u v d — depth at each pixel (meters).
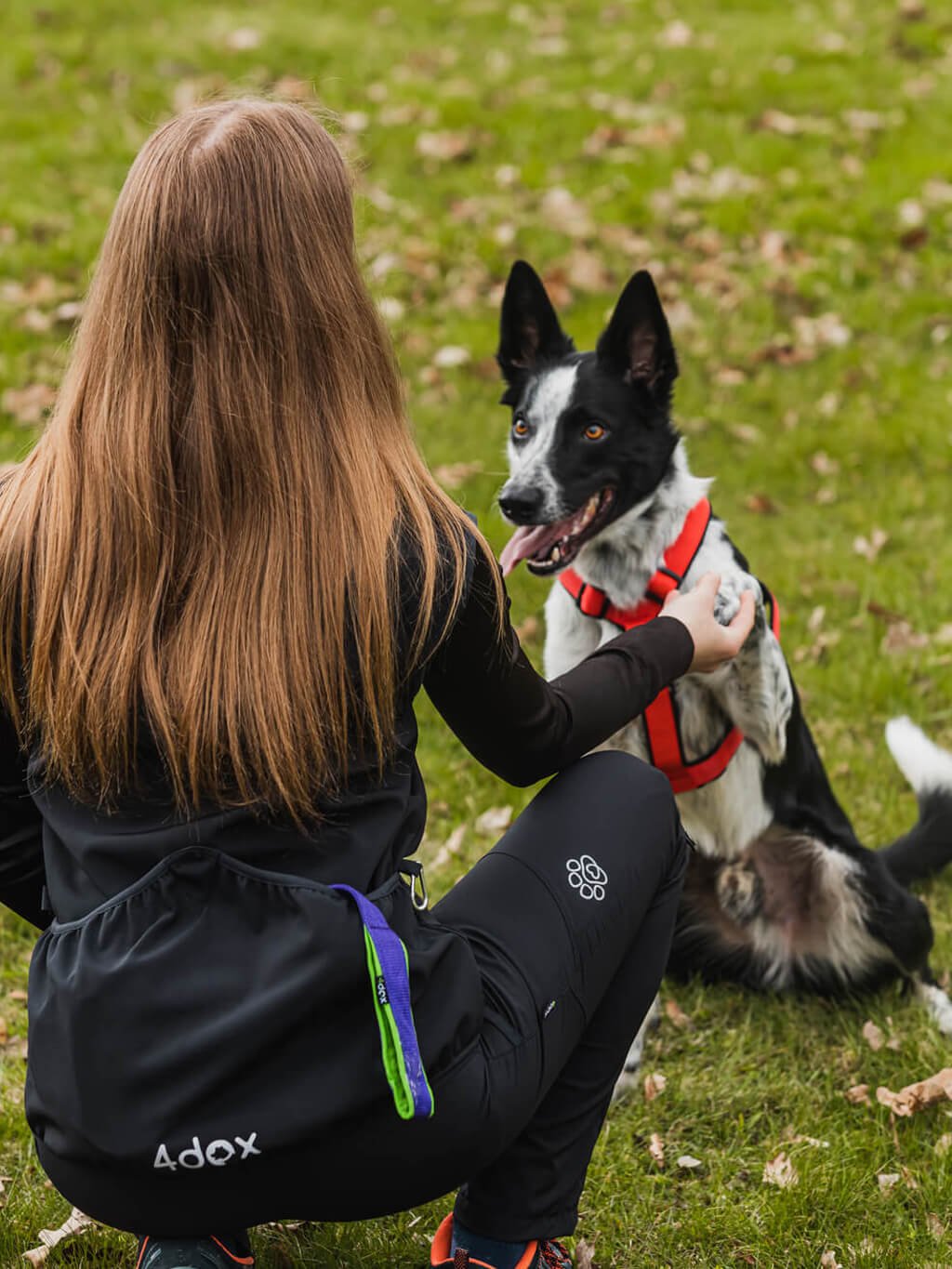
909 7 8.57
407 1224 2.09
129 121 7.14
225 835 1.42
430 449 4.84
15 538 1.48
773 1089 2.43
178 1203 1.46
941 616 3.97
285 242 1.45
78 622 1.41
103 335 1.46
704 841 2.72
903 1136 2.28
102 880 1.43
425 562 1.47
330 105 7.30
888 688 3.63
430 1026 1.47
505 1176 1.70
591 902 1.68
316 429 1.46
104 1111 1.38
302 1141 1.41
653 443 2.79
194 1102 1.37
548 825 1.73
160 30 8.20
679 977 2.79
